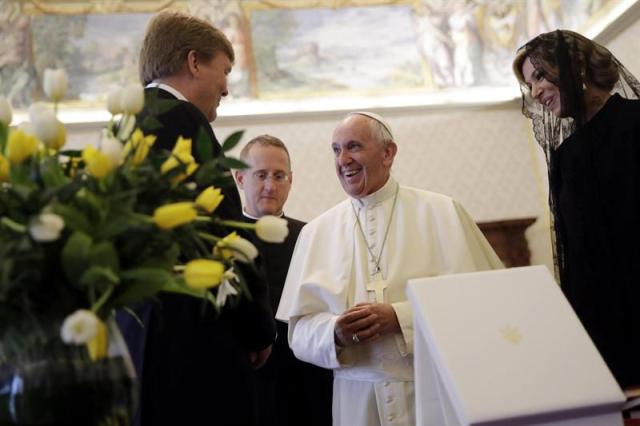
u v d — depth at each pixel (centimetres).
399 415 252
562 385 146
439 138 785
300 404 321
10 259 117
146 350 180
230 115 745
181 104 206
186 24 236
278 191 374
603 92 270
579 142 261
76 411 127
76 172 139
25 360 125
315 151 757
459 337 156
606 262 246
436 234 282
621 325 239
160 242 137
